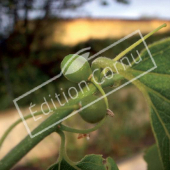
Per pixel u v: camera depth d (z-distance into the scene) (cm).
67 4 957
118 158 608
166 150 108
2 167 103
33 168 564
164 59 100
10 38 1045
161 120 108
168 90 104
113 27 1430
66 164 117
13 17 975
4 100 862
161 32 1447
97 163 119
